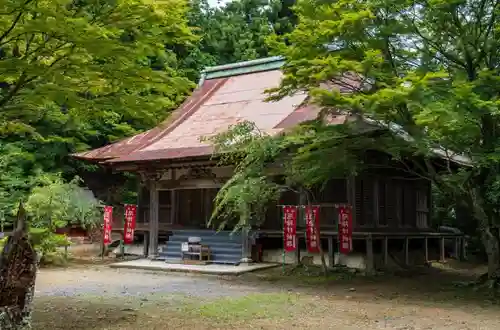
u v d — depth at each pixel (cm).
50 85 826
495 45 1288
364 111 1181
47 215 1916
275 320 961
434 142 1259
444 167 1711
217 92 2469
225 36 3400
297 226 1875
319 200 1875
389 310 1098
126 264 1908
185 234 2117
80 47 798
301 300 1213
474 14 1318
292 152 1539
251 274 1725
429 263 2059
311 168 1380
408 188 2125
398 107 1208
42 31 752
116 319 948
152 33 889
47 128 2491
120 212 2933
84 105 924
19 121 1040
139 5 821
